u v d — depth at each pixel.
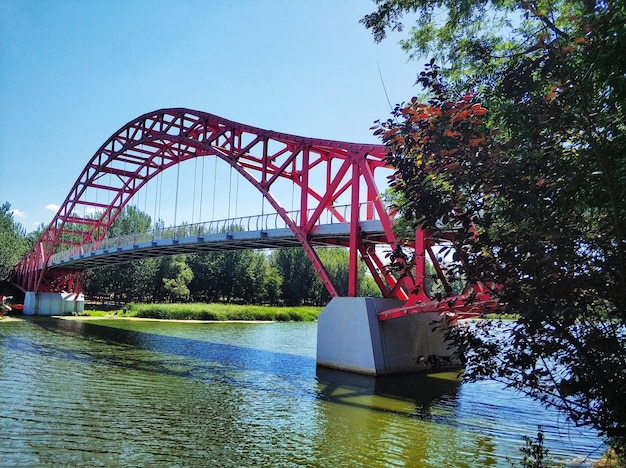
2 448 11.13
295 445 12.02
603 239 5.20
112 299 94.62
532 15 6.41
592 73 4.79
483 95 6.19
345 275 95.31
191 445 11.86
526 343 5.61
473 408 16.58
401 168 5.95
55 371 21.81
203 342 38.09
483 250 5.64
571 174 4.90
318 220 28.36
